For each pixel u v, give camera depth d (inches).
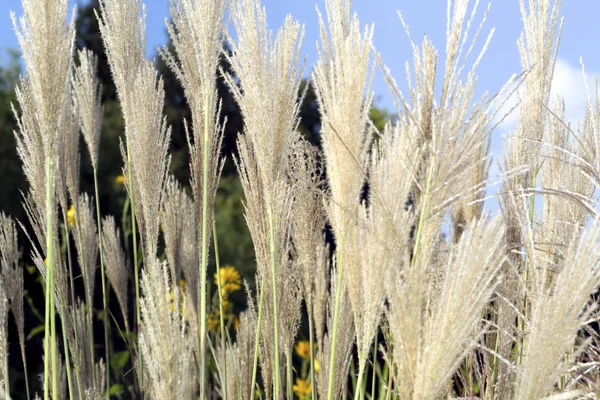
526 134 91.8
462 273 44.4
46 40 68.1
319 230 86.7
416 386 45.8
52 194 75.8
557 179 88.5
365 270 58.1
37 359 228.8
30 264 241.9
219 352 116.8
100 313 213.0
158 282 57.0
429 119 59.4
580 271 44.7
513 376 70.2
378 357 138.6
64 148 122.7
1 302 99.5
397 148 57.6
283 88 73.0
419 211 60.1
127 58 97.0
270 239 79.1
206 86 80.8
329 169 59.0
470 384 73.7
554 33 93.7
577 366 68.6
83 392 110.0
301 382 166.7
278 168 75.0
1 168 266.1
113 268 147.9
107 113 316.8
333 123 57.4
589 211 71.1
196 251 117.9
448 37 54.9
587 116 84.4
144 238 96.3
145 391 111.9
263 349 83.2
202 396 80.6
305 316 165.5
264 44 70.6
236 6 71.4
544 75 93.0
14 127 279.1
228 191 328.8
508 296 73.1
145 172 89.0
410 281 46.2
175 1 85.6
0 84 299.3
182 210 117.4
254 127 72.6
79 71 130.4
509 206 82.5
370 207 57.9
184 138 339.6
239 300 262.1
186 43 85.4
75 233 131.3
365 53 55.5
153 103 89.3
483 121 56.0
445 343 44.5
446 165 55.5
